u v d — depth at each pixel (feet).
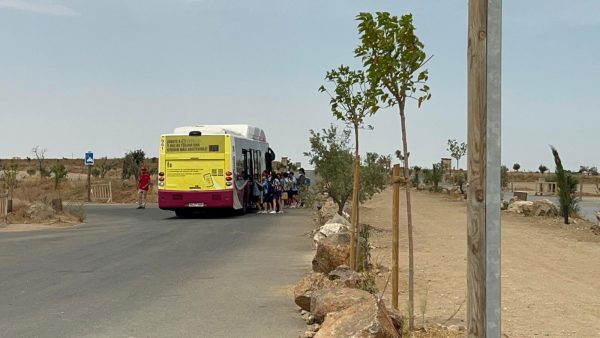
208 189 96.12
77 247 61.82
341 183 79.87
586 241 64.95
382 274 43.80
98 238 70.23
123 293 37.68
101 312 32.35
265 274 44.78
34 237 72.08
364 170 80.07
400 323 25.68
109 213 113.80
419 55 27.63
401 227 80.07
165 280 42.32
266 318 30.94
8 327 29.14
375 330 22.52
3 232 79.25
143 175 128.98
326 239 42.60
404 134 28.14
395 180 28.30
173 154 96.73
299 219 94.27
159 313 32.09
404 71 27.91
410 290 27.78
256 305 34.09
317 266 40.88
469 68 18.19
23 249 60.29
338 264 40.42
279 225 84.53
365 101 40.37
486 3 17.88
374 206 122.01
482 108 17.98
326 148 81.15
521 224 83.71
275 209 108.27
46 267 48.52
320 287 32.22
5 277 43.80
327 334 23.11
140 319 30.71
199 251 58.18
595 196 176.55
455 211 109.60
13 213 94.63
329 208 85.40
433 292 37.99
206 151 96.27
